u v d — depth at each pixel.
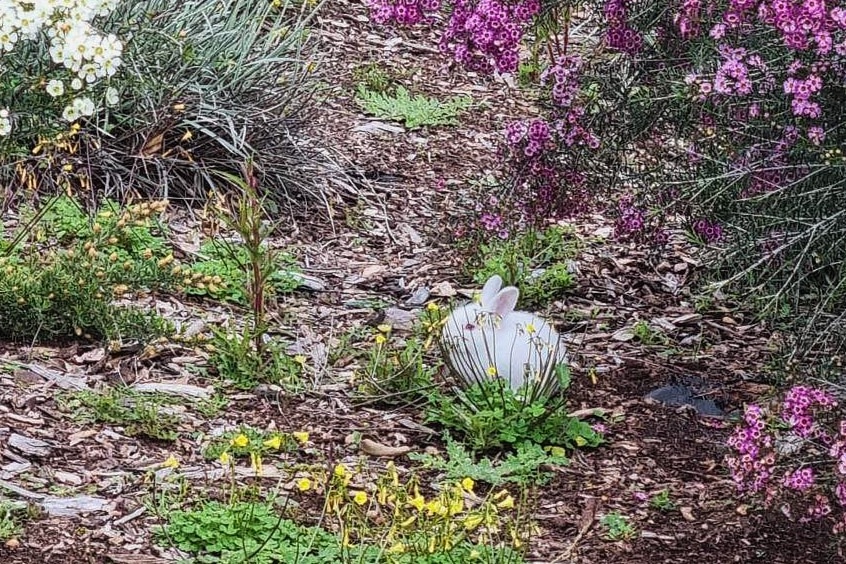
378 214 5.68
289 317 4.83
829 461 3.82
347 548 3.61
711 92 4.31
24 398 4.13
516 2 4.55
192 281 4.68
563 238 5.53
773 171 4.39
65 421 4.08
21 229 4.91
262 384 4.38
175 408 4.21
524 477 4.05
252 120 5.62
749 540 3.89
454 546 3.62
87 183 5.19
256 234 4.52
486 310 4.36
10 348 4.36
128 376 4.32
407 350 4.46
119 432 4.07
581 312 5.05
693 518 3.96
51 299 4.41
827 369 4.21
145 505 3.80
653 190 4.79
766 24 4.21
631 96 4.70
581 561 3.78
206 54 5.71
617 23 4.64
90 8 4.32
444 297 5.10
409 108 6.54
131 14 5.49
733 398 4.51
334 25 7.27
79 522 3.74
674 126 4.72
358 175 5.96
